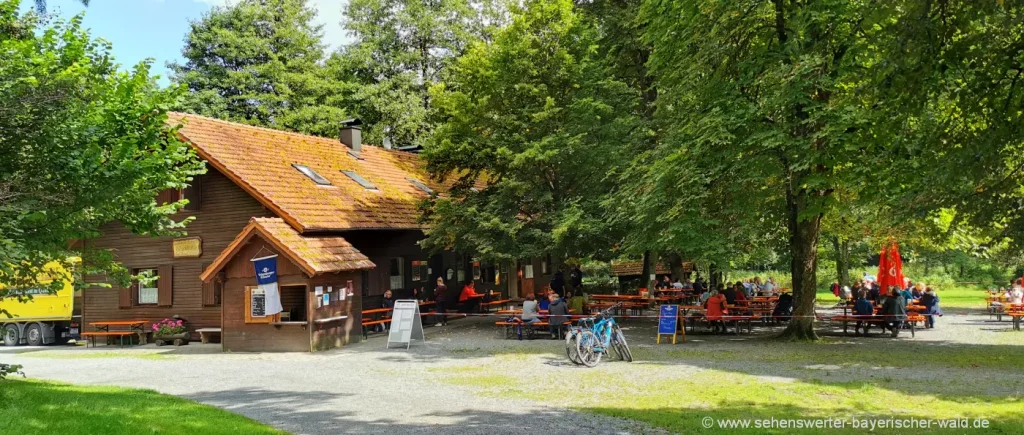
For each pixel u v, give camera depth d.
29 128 9.70
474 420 9.79
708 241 18.03
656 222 18.86
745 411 10.22
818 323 23.20
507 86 22.09
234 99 39.09
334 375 14.30
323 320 18.78
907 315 19.66
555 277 24.92
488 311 27.72
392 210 25.34
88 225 11.28
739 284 24.69
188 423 8.82
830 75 16.09
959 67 9.41
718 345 18.00
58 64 11.40
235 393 12.25
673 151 18.67
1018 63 8.95
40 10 11.73
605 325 15.66
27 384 12.01
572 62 22.08
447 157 22.89
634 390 12.09
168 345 21.95
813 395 11.36
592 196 22.12
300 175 24.11
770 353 16.30
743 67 17.70
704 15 18.44
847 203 17.36
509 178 22.19
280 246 18.72
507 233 21.44
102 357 18.95
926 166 10.80
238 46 39.81
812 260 18.70
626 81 27.19
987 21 9.16
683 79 19.38
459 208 22.39
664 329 18.66
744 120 16.73
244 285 19.30
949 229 11.01
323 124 38.12
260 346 18.97
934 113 12.67
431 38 43.84
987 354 15.81
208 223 22.62
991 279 42.81
